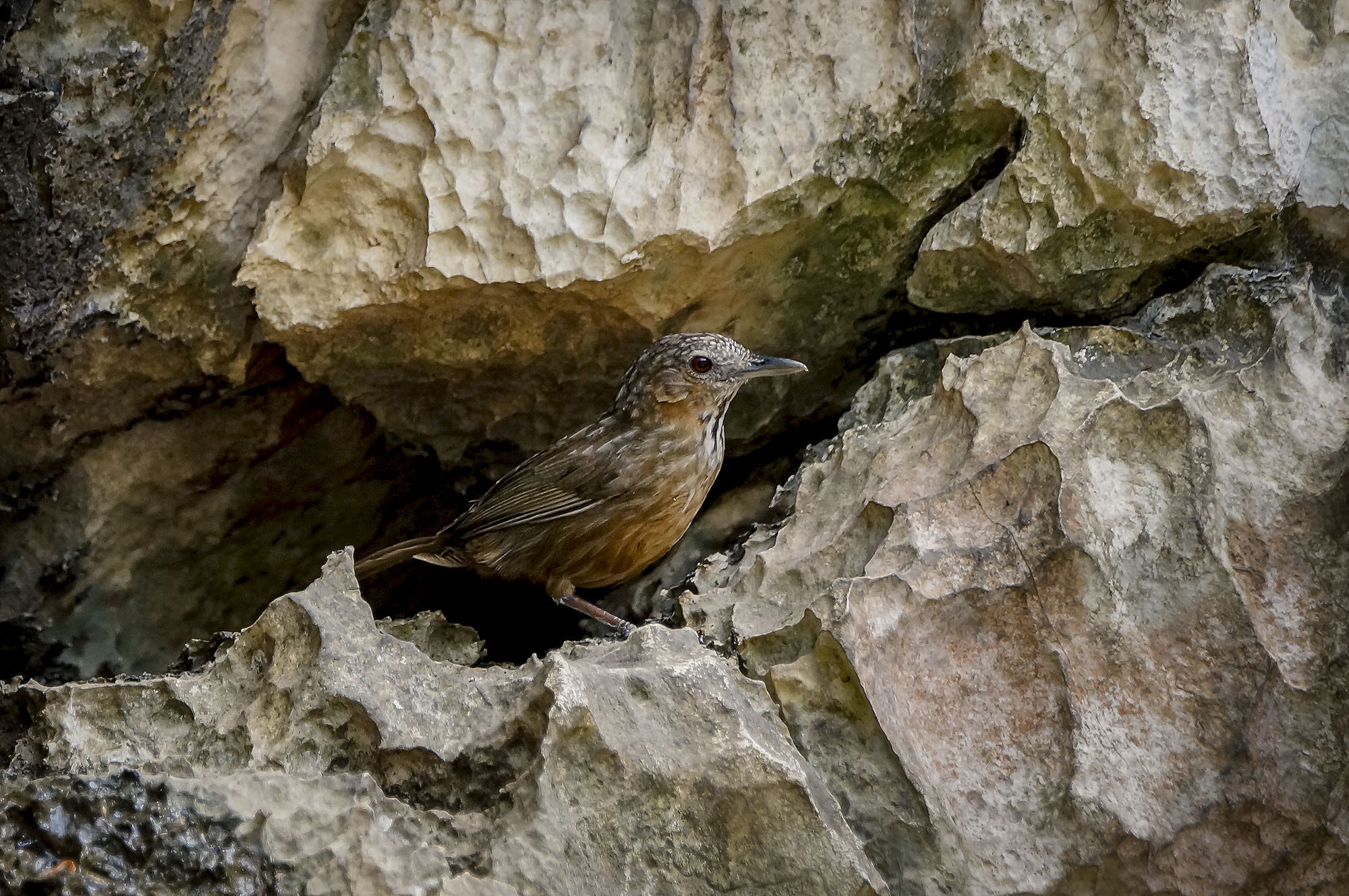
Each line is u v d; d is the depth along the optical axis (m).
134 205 9.98
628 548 10.88
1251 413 8.55
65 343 10.20
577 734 6.93
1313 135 9.41
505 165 9.59
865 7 9.73
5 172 9.80
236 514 11.86
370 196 9.78
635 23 9.74
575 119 9.65
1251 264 9.54
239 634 7.93
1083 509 8.10
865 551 8.61
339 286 9.96
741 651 8.34
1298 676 7.75
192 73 9.84
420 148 9.64
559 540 10.79
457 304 10.07
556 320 10.37
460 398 11.20
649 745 7.04
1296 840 7.48
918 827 7.59
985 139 9.84
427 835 6.76
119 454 11.13
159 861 6.40
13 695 7.96
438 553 11.26
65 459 11.01
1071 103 9.42
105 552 11.44
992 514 8.35
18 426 10.70
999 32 9.48
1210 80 9.17
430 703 7.41
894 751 7.66
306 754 7.31
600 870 6.76
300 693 7.39
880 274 10.52
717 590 9.15
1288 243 9.46
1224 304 9.35
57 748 7.58
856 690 7.80
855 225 10.19
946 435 9.02
